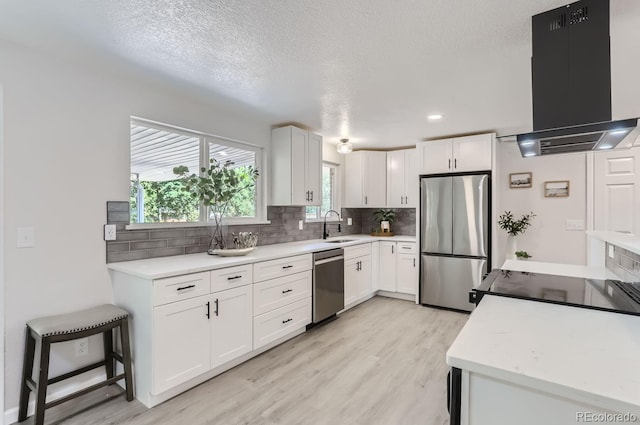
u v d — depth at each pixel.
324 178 4.88
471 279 3.95
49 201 2.11
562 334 1.07
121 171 2.46
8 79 1.95
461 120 3.47
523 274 1.98
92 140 2.30
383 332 3.37
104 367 2.38
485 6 1.56
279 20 1.69
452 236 4.08
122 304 2.31
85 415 2.00
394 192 5.00
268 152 3.71
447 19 1.67
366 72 2.31
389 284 4.67
